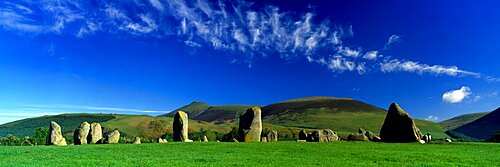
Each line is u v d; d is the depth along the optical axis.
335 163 31.23
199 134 134.38
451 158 35.44
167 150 42.81
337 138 67.31
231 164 29.73
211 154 38.28
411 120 60.50
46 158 33.81
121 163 29.83
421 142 58.00
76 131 68.44
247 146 48.84
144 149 44.09
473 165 30.45
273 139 68.38
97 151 41.41
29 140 102.00
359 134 65.94
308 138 66.94
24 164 28.95
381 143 56.09
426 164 30.88
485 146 50.97
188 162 30.91
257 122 66.25
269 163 30.75
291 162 31.61
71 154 37.78
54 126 64.00
